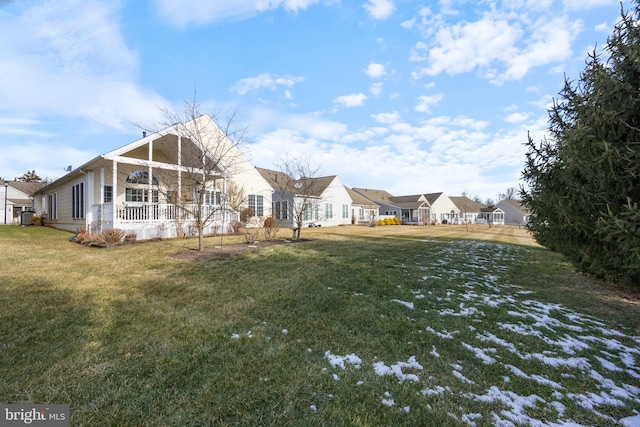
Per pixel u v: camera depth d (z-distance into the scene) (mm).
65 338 2963
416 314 4008
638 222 2656
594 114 2994
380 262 7164
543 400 2354
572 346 3303
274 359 2732
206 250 8023
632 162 2734
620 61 3055
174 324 3371
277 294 4516
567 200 3561
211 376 2426
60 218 15398
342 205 28125
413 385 2451
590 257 3953
